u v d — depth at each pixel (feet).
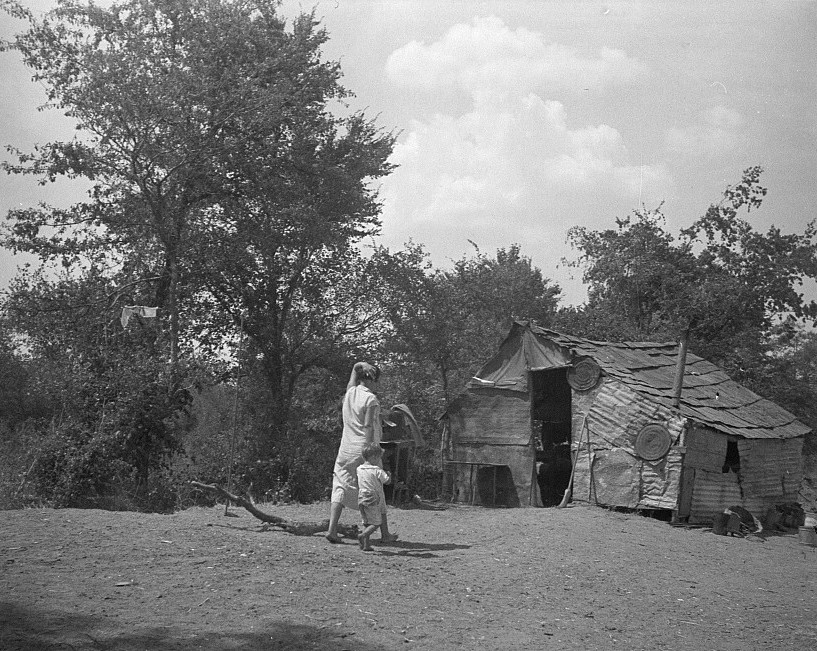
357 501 33.17
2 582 21.68
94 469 52.37
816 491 94.89
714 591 30.68
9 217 73.51
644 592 29.01
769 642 23.99
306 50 81.41
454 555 32.22
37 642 17.08
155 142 72.33
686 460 51.39
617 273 111.96
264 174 77.87
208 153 73.00
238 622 20.13
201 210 79.20
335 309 84.64
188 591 22.52
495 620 23.06
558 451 67.82
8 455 55.67
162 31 74.23
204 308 82.58
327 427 76.43
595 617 24.64
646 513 53.26
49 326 69.92
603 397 54.80
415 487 65.77
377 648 19.29
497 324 106.11
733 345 104.27
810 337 128.67
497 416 60.49
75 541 27.32
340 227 83.20
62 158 71.87
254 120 72.95
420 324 81.30
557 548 35.17
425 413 78.38
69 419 56.34
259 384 80.38
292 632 19.77
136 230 77.15
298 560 27.78
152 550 26.99
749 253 108.99
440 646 20.06
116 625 18.80
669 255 113.70
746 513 52.85
